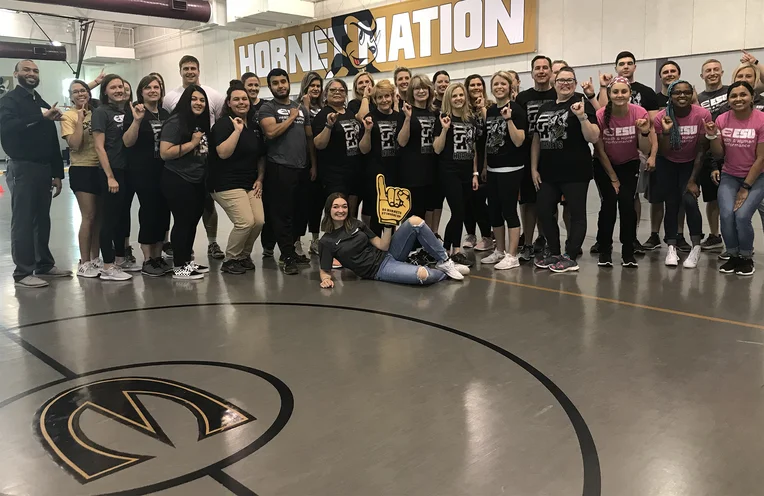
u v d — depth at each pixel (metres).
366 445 2.12
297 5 13.33
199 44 17.33
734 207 4.41
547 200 4.68
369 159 4.95
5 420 2.36
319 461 2.02
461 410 2.38
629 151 4.56
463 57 11.02
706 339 3.12
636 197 5.97
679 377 2.66
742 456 2.01
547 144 4.56
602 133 4.54
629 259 4.80
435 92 5.21
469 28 10.84
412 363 2.88
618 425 2.23
